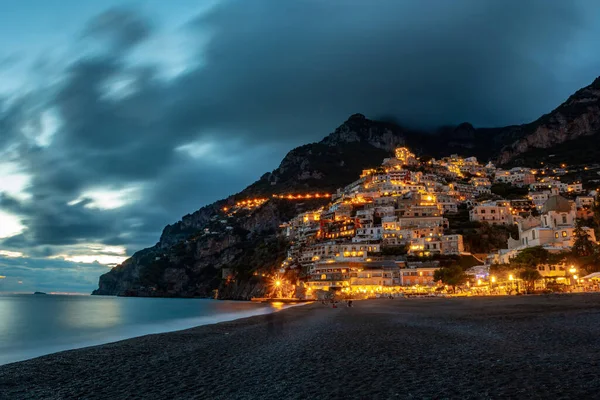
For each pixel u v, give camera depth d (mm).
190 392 21016
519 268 129875
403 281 176750
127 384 24109
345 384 20062
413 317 61000
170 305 193750
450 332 38781
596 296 87438
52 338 58656
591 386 16625
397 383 19484
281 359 28984
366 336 39031
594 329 34531
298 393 19016
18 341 55531
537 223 172875
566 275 124938
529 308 65562
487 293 142875
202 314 115875
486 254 192250
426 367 22734
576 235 135750
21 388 24234
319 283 198625
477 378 19281
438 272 161250
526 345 27922
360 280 180250
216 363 29422
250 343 39969
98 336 60562
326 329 48719
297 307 132625
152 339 47500
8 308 158750
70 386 24328
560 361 21844
